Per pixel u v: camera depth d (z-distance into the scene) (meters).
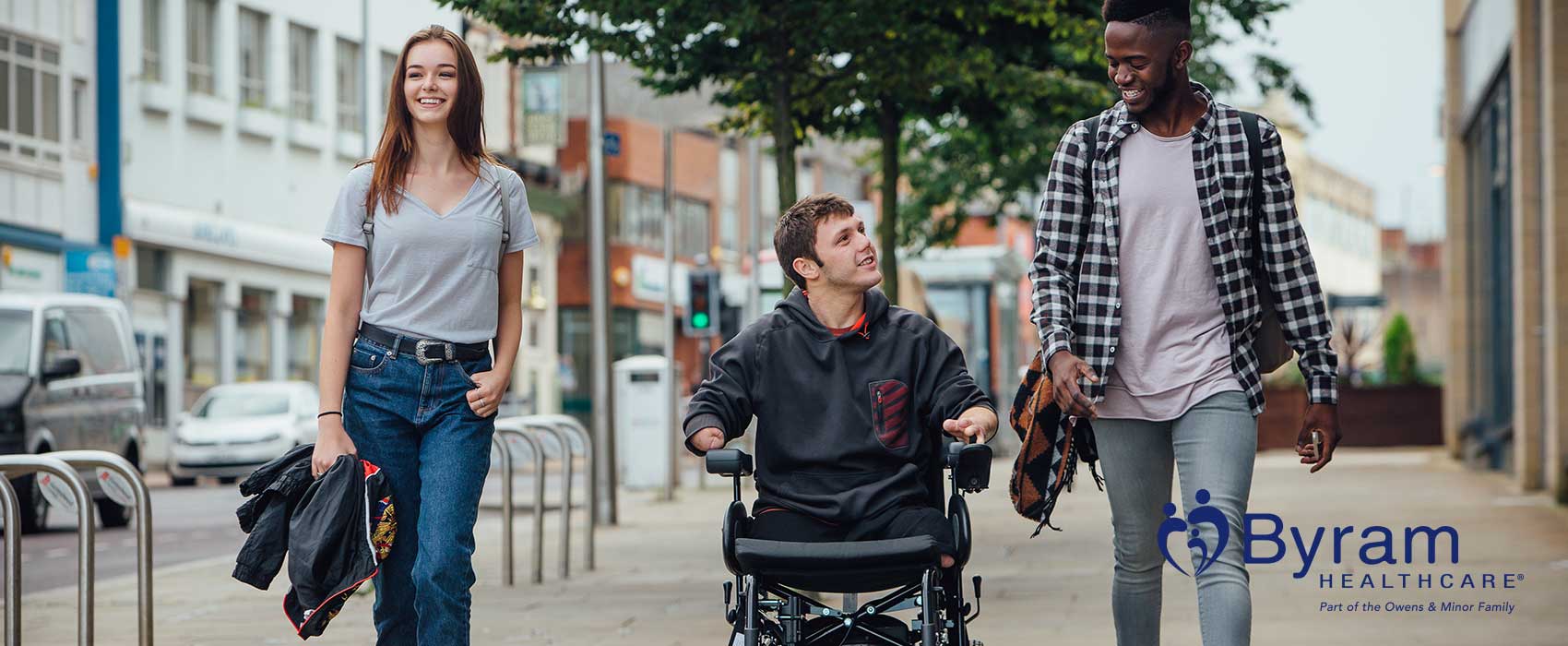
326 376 5.52
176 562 15.12
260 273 41.56
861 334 5.10
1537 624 8.34
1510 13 19.94
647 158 56.22
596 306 17.69
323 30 43.62
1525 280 18.41
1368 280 99.50
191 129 38.97
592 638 8.85
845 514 4.92
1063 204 5.33
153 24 37.97
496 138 48.97
